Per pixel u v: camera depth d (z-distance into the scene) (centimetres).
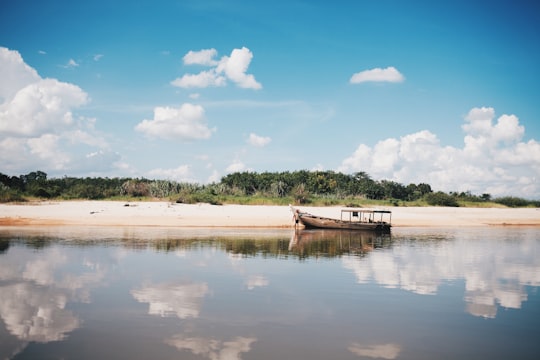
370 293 1426
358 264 1941
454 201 7000
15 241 2466
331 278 1638
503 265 1988
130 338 989
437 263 2006
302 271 1762
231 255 2123
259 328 1069
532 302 1365
